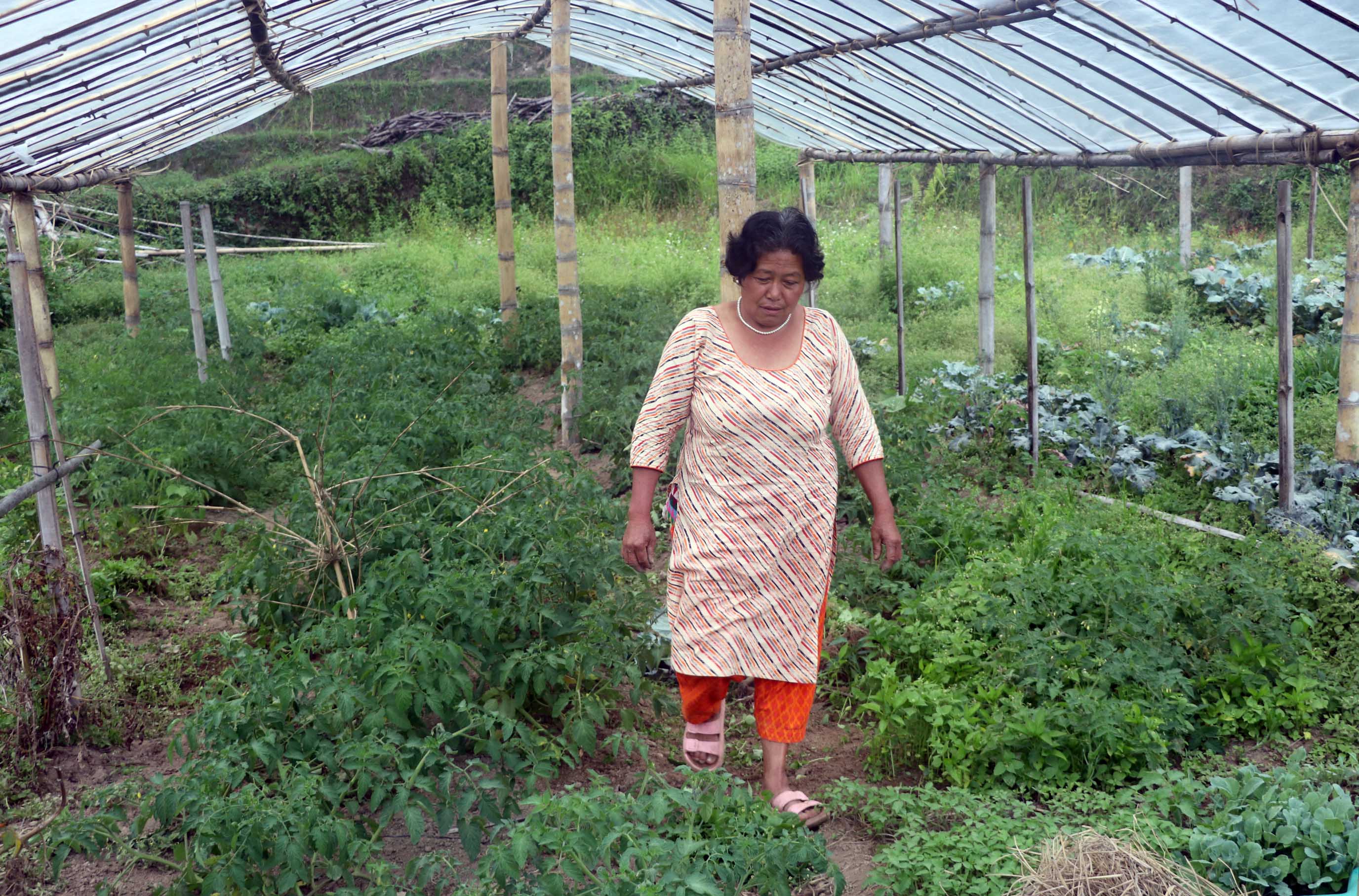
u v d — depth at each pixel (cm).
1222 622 423
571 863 262
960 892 288
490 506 481
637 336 1012
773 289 308
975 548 533
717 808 294
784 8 696
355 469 536
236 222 2298
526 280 1549
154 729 409
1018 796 354
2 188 720
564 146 841
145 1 446
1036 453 711
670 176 2273
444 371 927
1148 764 353
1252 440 709
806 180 1257
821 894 298
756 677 325
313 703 333
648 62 1112
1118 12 463
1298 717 393
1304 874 289
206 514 685
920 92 756
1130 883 269
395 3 743
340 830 273
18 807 348
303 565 457
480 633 377
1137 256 1530
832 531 330
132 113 693
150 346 1038
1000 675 393
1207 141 583
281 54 744
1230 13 430
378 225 2295
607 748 385
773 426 313
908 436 672
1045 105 650
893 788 356
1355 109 495
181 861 294
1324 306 1070
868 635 446
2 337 1285
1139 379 902
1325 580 469
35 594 385
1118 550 453
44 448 411
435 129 2473
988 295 893
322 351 971
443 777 293
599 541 452
